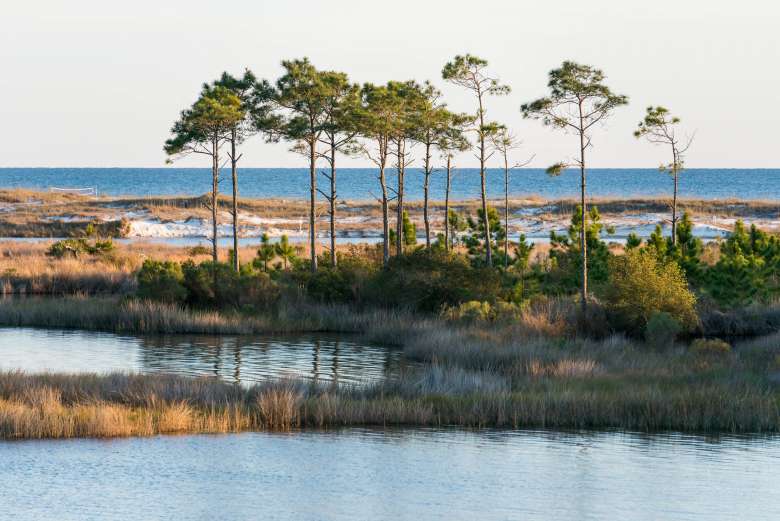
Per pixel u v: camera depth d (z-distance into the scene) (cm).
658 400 3959
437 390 4247
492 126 7612
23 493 2823
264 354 5706
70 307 7294
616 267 6297
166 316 6825
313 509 2736
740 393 4116
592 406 3900
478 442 3547
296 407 3809
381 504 2789
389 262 7362
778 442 3600
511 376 4675
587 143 5903
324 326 7019
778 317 6569
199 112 7456
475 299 7025
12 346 5950
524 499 2869
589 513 2736
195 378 4522
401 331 6359
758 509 2784
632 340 5881
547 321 6072
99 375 4359
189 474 3047
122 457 3219
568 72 5622
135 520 2614
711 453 3428
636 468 3222
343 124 7606
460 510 2753
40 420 3459
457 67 7575
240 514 2681
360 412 3841
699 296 6819
